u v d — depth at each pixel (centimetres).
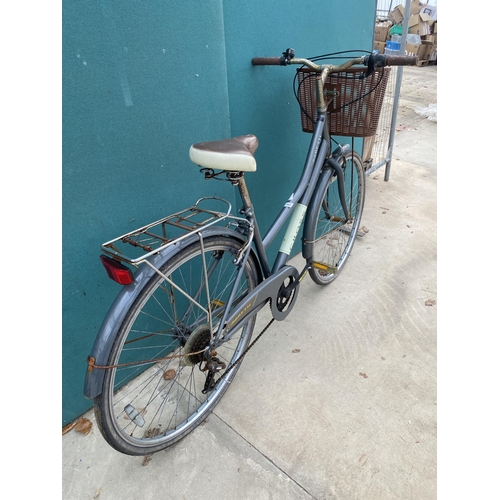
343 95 193
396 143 490
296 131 245
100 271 153
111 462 154
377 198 358
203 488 144
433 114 576
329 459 151
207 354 142
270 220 248
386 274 257
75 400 167
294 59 184
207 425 166
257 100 207
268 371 190
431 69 922
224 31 172
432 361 192
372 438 158
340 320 221
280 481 145
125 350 179
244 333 179
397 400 173
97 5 122
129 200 153
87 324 157
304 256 210
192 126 166
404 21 321
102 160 140
